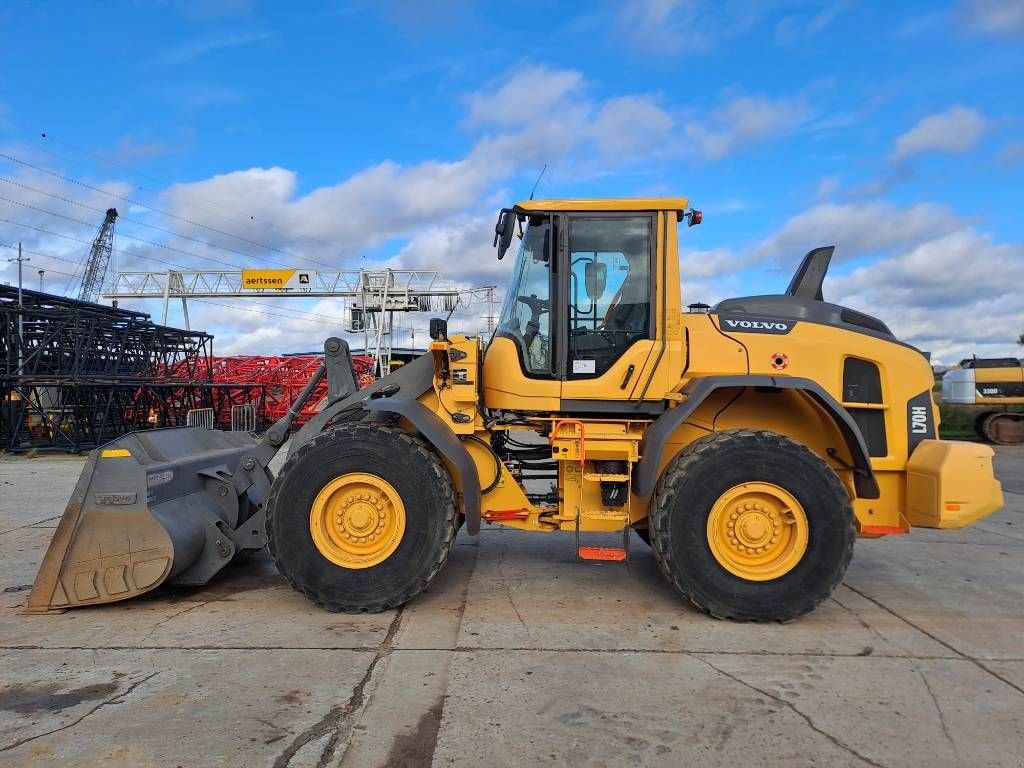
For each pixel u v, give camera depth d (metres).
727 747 2.68
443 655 3.53
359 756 2.58
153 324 19.16
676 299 4.40
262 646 3.64
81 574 4.16
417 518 4.12
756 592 4.00
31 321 16.05
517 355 4.51
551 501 4.78
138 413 18.94
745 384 4.16
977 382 16.47
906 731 2.82
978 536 6.59
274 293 32.19
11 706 2.95
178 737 2.70
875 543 6.25
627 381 4.38
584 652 3.59
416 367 4.73
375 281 31.42
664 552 4.07
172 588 4.69
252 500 5.14
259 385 21.61
